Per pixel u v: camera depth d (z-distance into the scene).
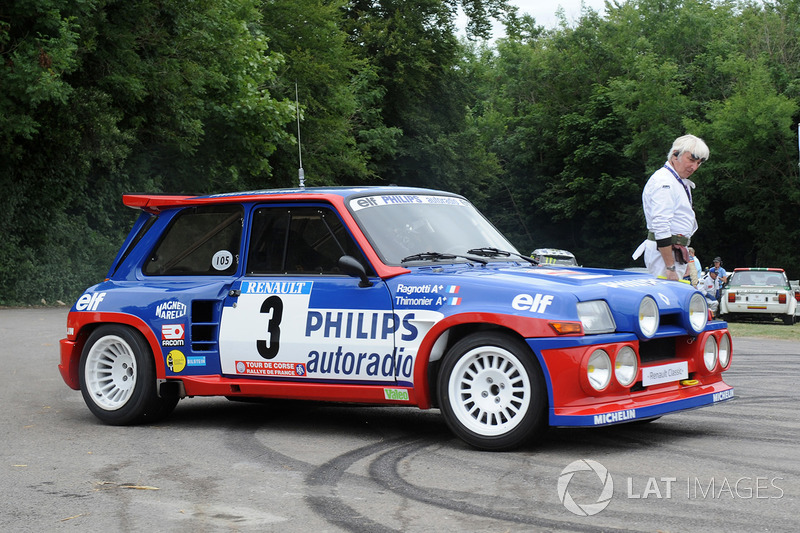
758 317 25.05
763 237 47.81
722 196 48.84
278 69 34.03
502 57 64.31
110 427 6.84
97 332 7.02
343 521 4.14
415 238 6.42
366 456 5.60
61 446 6.05
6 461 5.57
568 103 59.81
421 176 48.41
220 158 30.12
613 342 5.55
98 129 23.64
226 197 6.88
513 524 4.04
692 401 6.00
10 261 23.36
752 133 45.06
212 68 27.59
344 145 38.28
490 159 53.53
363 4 45.84
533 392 5.47
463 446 5.84
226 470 5.26
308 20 36.31
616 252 55.12
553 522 4.06
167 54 26.16
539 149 58.69
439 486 4.77
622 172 53.66
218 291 6.66
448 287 5.82
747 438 6.04
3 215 23.36
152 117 26.62
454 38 47.19
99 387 7.00
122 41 23.81
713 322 6.44
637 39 54.69
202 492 4.73
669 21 54.62
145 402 6.79
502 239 7.08
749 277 25.55
